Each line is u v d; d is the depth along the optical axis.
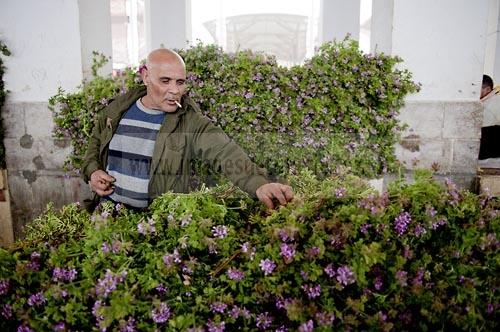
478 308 0.95
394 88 2.94
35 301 0.96
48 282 0.98
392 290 0.95
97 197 2.04
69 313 0.92
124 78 3.12
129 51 7.17
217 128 1.90
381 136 3.05
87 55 3.40
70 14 3.26
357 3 5.18
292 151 3.04
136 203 1.98
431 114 3.00
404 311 0.95
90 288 0.95
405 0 2.88
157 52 1.90
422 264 0.97
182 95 1.99
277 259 0.93
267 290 0.93
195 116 1.96
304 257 0.92
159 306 0.90
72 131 3.37
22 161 3.57
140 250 1.03
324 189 1.16
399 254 0.97
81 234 1.16
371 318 0.89
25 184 3.61
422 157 3.07
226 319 0.92
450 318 0.93
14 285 1.00
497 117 3.52
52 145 3.49
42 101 3.43
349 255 0.93
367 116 2.99
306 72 2.92
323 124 3.00
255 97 2.98
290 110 2.99
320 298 0.93
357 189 1.13
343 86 2.97
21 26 3.34
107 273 0.93
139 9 7.16
